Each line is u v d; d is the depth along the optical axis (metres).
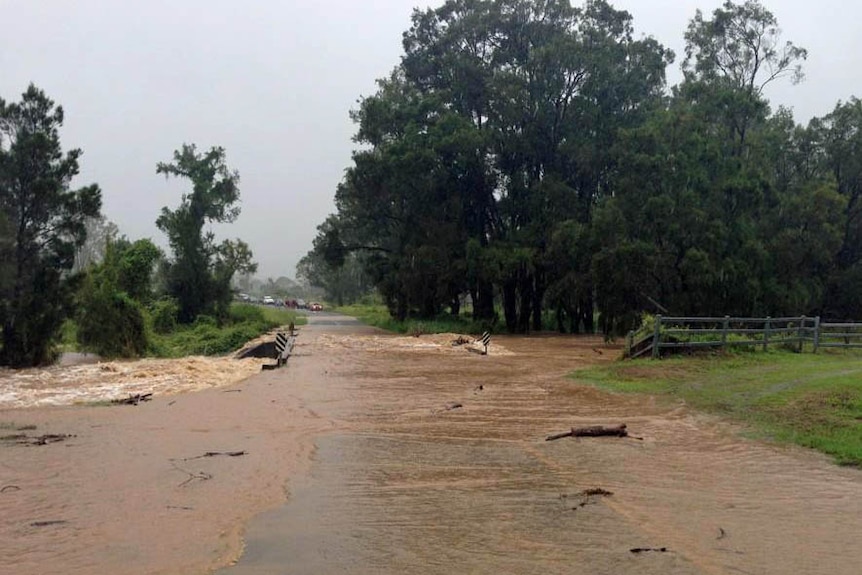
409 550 5.75
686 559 5.55
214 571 5.29
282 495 7.40
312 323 60.31
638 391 14.75
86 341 28.19
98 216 24.25
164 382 18.86
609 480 8.00
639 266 32.19
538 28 47.66
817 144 43.97
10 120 23.69
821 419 10.80
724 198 33.84
